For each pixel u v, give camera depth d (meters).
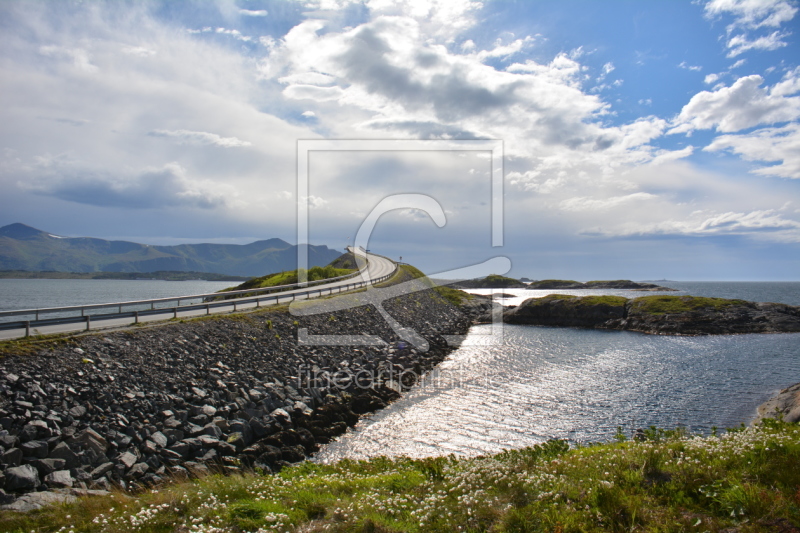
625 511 7.61
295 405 21.89
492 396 27.81
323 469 14.68
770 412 22.06
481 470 11.14
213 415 18.52
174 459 15.36
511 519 7.96
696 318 61.31
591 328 65.75
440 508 8.97
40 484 12.34
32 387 15.67
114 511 9.36
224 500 9.99
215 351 23.78
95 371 18.00
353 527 8.30
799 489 7.11
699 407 25.58
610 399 27.22
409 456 18.73
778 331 57.28
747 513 6.95
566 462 11.03
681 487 8.10
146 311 26.58
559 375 33.56
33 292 160.00
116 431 15.47
